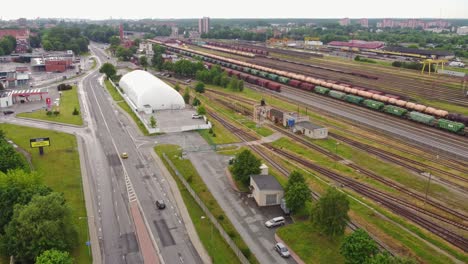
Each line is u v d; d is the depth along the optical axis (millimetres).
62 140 98812
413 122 114438
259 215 63031
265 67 196750
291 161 86188
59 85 165125
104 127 110438
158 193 70812
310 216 57125
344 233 57094
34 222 50031
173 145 95125
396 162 84500
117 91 160875
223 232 57156
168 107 127812
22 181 60625
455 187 72312
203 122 112812
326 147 94125
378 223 60562
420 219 61812
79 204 66438
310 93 155250
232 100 143625
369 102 128875
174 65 196750
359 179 76500
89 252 53438
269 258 52188
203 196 69125
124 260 52062
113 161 85375
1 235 53938
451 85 164500
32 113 125500
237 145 96000
